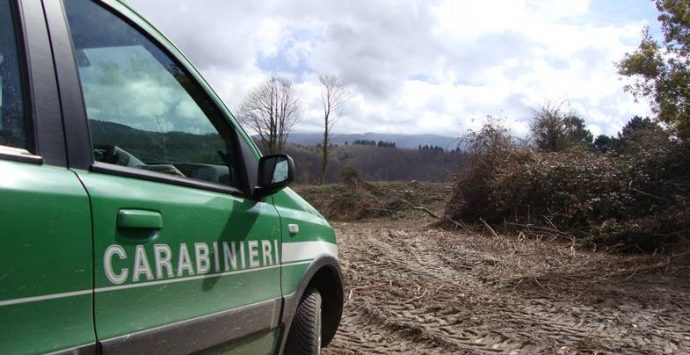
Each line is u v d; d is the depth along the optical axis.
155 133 2.87
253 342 3.24
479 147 17.03
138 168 2.66
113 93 2.62
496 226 15.54
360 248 12.88
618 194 13.34
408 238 14.39
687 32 12.80
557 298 7.77
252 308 3.15
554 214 13.94
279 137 45.09
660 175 13.41
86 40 2.48
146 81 2.85
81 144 2.28
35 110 2.11
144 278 2.39
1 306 1.83
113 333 2.23
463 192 17.12
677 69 13.09
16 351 1.88
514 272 9.61
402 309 7.18
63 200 2.08
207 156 3.20
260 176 3.38
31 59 2.14
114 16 2.67
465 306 7.34
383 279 9.18
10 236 1.87
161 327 2.46
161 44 2.96
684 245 10.56
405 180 28.14
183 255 2.62
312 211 4.35
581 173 14.33
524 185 15.05
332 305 4.61
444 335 6.03
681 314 6.84
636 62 13.27
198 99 3.21
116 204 2.30
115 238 2.27
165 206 2.56
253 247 3.21
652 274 9.16
